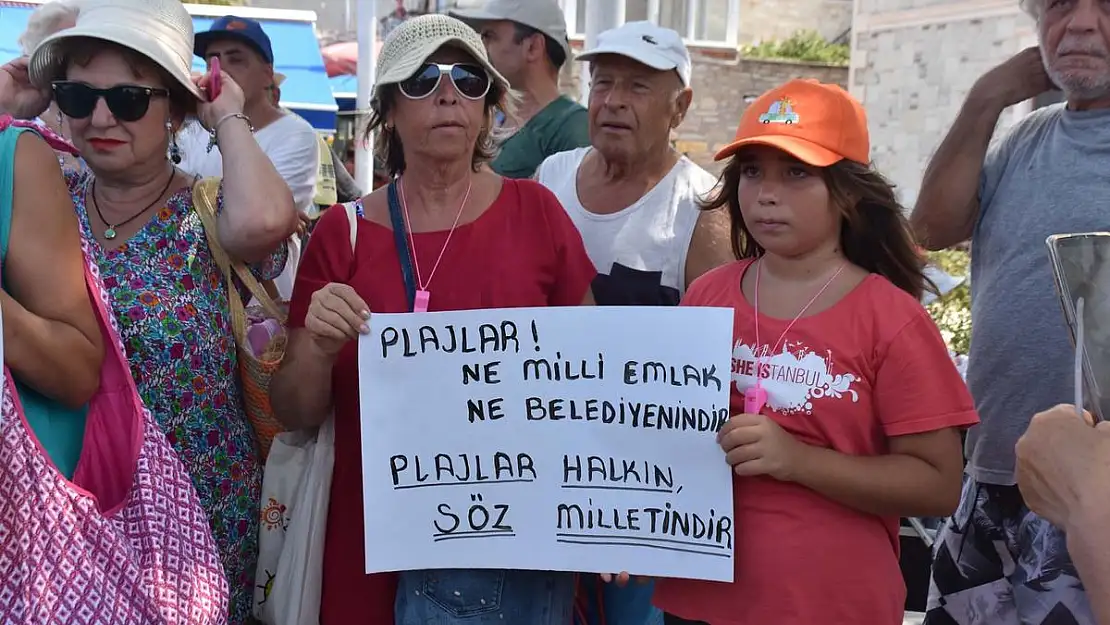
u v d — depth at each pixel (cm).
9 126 226
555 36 430
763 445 213
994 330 275
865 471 215
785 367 224
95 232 271
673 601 238
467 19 424
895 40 1195
